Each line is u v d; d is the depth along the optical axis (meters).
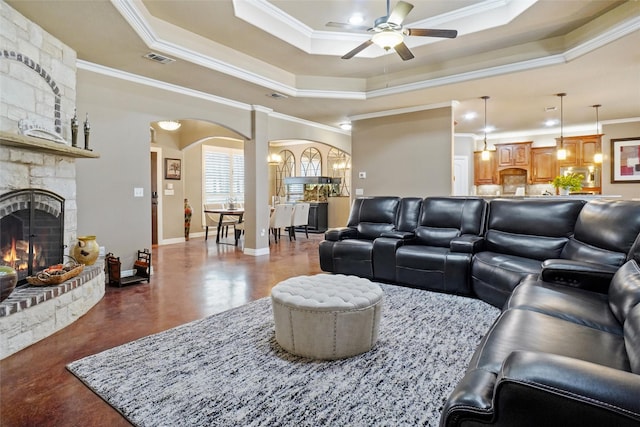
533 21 3.78
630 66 4.33
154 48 3.67
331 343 2.24
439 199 4.45
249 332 2.72
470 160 9.46
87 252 3.51
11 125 2.81
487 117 7.41
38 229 3.17
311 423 1.63
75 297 3.03
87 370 2.13
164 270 5.04
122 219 4.49
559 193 8.28
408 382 1.99
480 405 0.97
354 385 1.96
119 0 2.86
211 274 4.79
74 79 3.67
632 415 0.73
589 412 0.78
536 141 9.24
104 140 4.29
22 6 2.80
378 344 2.48
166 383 1.98
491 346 1.36
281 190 11.57
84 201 4.12
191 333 2.71
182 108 5.15
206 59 4.18
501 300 3.14
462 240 3.74
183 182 8.37
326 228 10.32
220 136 7.48
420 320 2.95
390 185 6.73
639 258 1.87
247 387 1.94
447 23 4.07
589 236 2.74
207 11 3.54
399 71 5.44
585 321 1.66
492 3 3.82
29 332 2.49
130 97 4.54
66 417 1.69
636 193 7.29
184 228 8.39
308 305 2.24
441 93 5.50
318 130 7.89
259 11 3.86
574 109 6.66
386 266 4.17
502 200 3.88
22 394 1.89
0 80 2.70
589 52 3.88
